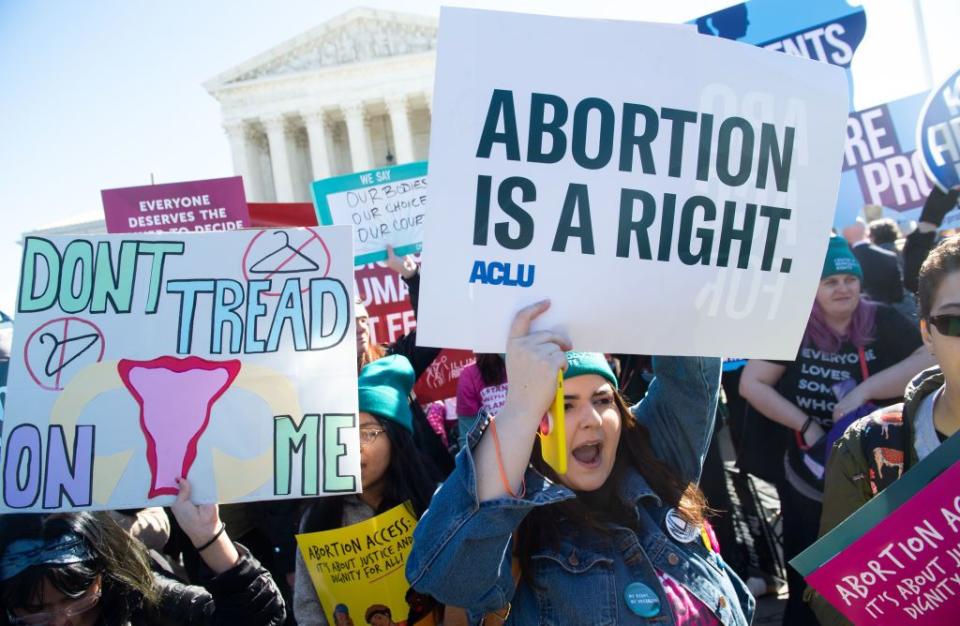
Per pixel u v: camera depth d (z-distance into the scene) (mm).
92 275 2238
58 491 2113
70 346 2193
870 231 4652
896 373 4062
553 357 1567
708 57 1798
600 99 1733
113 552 1986
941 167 4566
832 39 4773
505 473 1559
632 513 1882
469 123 1684
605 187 1738
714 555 1937
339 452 2193
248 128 45812
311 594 2430
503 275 1696
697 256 1802
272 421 2201
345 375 2236
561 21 1717
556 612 1733
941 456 1701
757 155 1839
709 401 1989
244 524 3459
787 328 1886
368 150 45469
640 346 1776
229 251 2295
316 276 2287
